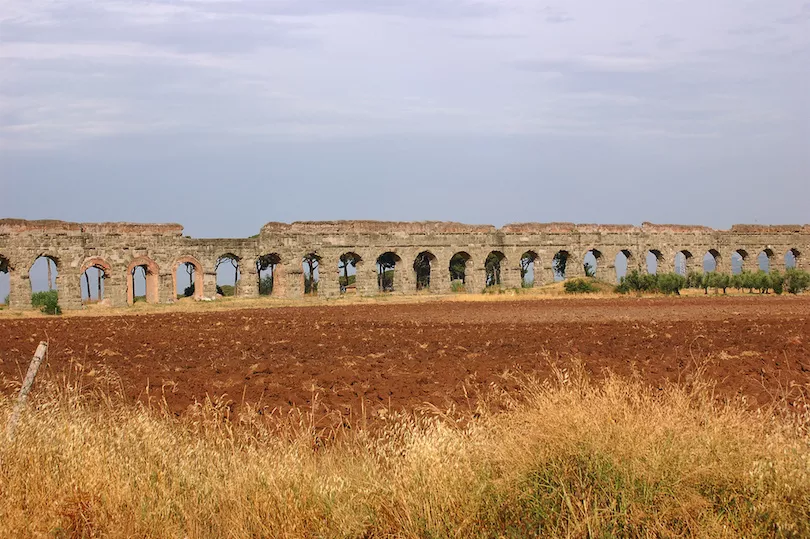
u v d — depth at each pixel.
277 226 74.94
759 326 39.91
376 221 79.94
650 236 94.44
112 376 21.38
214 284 70.94
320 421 15.16
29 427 12.09
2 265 70.38
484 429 11.56
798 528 8.89
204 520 10.13
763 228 101.31
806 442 10.19
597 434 10.22
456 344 32.47
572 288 79.19
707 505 9.30
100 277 75.94
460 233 83.75
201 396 19.02
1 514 9.83
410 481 10.02
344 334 38.31
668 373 21.08
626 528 9.11
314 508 9.91
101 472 10.87
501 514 9.66
